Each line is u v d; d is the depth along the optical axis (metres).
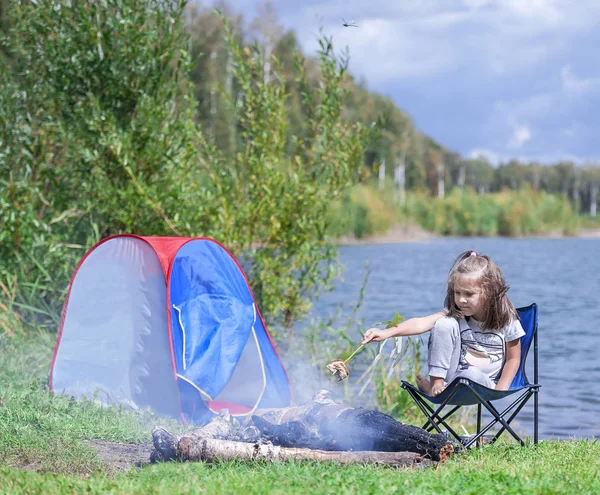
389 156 92.00
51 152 12.13
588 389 11.00
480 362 5.67
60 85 11.66
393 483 4.36
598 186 140.12
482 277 5.59
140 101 11.29
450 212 73.44
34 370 8.45
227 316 7.59
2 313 10.41
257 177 11.48
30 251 11.08
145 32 11.58
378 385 9.32
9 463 5.21
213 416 7.07
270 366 7.97
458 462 5.13
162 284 7.27
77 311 7.74
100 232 11.95
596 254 48.91
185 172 11.38
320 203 11.85
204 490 4.23
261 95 11.89
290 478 4.52
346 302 21.12
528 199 80.88
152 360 7.24
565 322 18.59
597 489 4.37
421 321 5.78
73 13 11.70
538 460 5.23
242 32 49.59
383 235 60.34
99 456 5.56
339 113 11.95
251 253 11.58
